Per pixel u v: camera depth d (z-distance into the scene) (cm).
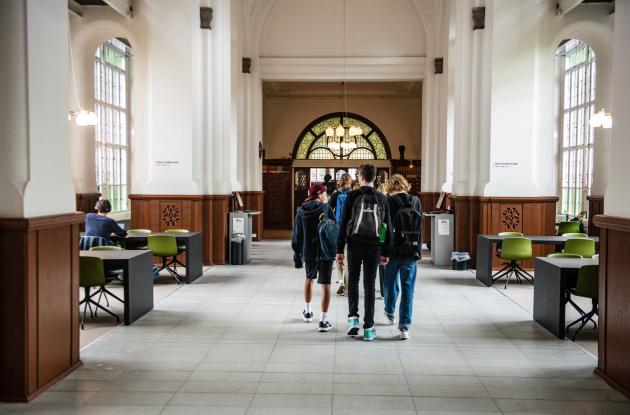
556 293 561
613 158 433
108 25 1041
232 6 1364
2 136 388
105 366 462
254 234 1570
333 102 2167
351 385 422
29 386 390
